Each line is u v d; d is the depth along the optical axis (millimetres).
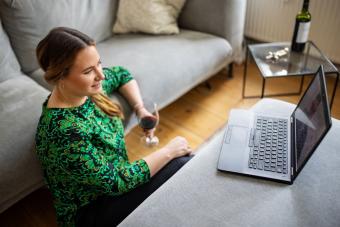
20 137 1273
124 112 1470
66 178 958
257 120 1190
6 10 1604
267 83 2273
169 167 1170
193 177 997
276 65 1796
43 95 1495
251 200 904
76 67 843
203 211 888
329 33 2035
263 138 1103
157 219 884
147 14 1971
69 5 1795
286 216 851
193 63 1831
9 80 1640
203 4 2008
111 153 1038
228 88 2250
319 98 977
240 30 2119
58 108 898
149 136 1436
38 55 859
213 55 1931
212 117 1993
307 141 934
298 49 1861
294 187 929
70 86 875
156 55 1790
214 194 933
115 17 2080
